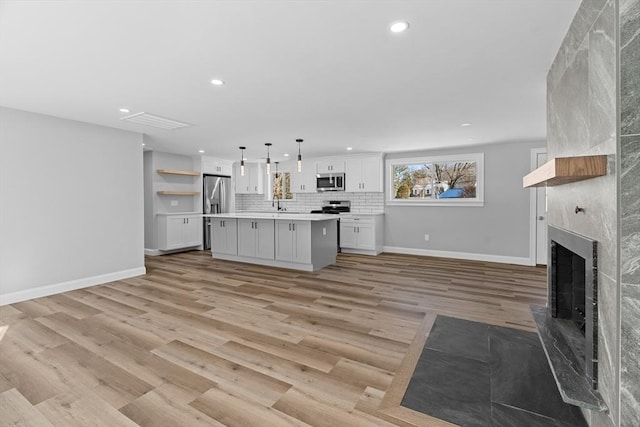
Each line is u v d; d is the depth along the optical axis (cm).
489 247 580
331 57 230
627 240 123
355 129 452
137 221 475
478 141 539
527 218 547
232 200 789
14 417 168
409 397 185
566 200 198
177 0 161
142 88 289
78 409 174
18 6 164
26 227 363
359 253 664
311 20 182
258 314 313
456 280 442
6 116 347
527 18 181
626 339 123
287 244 524
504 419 166
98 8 167
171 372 210
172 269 518
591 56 153
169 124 423
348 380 201
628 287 123
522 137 505
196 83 277
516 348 242
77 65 239
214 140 530
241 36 199
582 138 167
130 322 294
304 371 211
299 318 303
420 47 215
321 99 322
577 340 190
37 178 371
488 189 577
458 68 249
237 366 217
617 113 125
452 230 613
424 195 649
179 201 696
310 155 707
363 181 679
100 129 430
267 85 284
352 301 353
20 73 254
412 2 166
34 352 236
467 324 288
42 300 359
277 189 836
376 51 221
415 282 432
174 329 278
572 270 221
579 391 146
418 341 255
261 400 181
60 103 333
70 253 401
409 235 658
